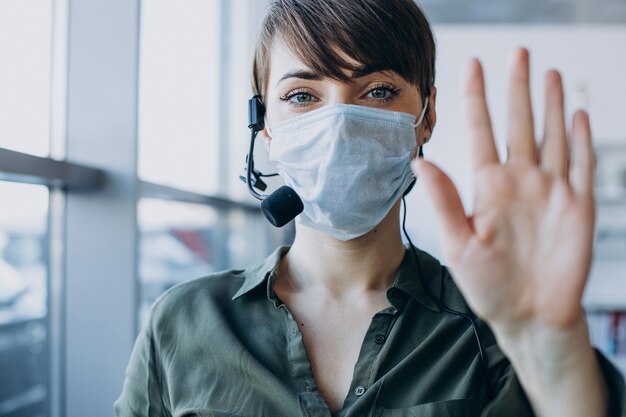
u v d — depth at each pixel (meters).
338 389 0.96
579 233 0.69
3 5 1.61
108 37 2.00
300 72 1.00
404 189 1.07
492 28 4.92
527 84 0.73
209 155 3.38
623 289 4.73
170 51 2.60
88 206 1.99
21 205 1.75
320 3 1.00
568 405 0.74
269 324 1.04
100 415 2.00
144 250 2.26
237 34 3.70
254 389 0.97
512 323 0.72
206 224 3.33
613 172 4.69
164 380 1.06
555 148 0.72
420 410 0.92
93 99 1.99
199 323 1.05
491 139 0.73
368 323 1.01
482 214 0.72
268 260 1.11
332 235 1.01
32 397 1.91
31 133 1.79
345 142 1.00
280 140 1.07
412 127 1.06
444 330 0.99
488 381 0.96
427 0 4.30
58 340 2.00
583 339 0.72
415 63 1.04
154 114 2.33
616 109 4.77
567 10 4.46
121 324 1.99
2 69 1.61
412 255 1.10
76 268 2.00
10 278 1.74
